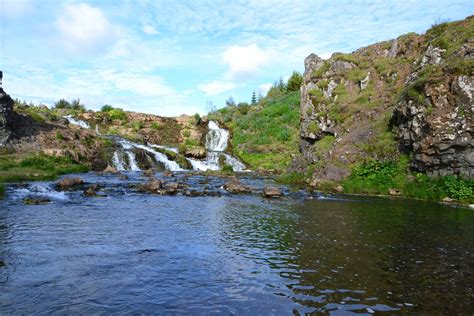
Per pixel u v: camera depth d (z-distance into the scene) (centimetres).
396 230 1234
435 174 2034
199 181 2744
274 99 7025
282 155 4569
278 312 618
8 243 979
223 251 968
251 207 1681
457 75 1948
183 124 5766
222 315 603
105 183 2347
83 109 5972
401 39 3375
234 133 5647
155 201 1778
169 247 994
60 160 3016
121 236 1095
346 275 800
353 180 2381
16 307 610
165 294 683
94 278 752
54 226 1193
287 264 869
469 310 634
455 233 1195
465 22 2812
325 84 3491
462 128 1855
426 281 769
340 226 1290
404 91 2469
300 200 1925
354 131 2817
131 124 5422
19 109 4009
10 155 2778
